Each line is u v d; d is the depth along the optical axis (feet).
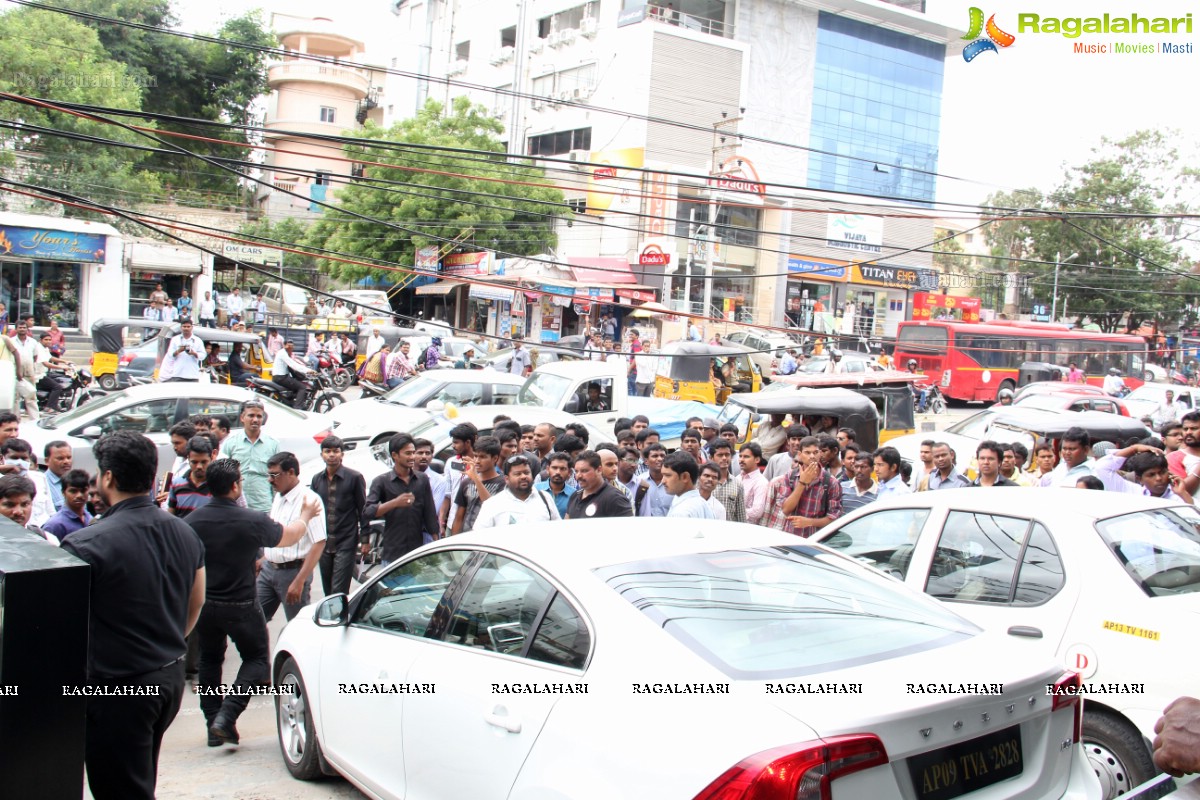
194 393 38.86
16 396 50.29
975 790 9.48
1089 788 10.63
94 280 90.27
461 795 11.54
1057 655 14.67
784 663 9.81
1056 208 140.56
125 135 107.76
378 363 67.41
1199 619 13.62
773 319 139.54
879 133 158.61
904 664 9.96
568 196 127.34
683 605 10.65
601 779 9.56
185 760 17.51
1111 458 27.02
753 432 45.21
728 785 8.48
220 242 127.03
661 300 120.47
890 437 56.34
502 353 83.51
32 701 9.83
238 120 157.89
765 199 134.21
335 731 14.78
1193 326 147.84
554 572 11.55
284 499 21.56
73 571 10.10
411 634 13.71
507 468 21.09
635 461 28.40
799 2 147.43
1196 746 7.15
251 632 18.12
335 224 121.49
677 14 134.41
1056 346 118.83
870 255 152.35
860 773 8.65
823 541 19.26
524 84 148.87
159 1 147.33
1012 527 16.21
